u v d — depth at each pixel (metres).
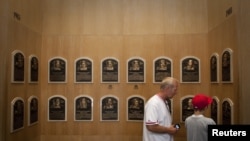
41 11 2.88
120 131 2.82
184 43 2.84
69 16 2.90
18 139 2.30
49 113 2.85
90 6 2.90
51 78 2.86
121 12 2.89
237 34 1.99
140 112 2.81
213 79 2.60
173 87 2.08
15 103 2.22
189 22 2.85
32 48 2.63
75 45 2.88
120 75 2.85
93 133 2.83
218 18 2.47
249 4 1.91
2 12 2.13
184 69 2.81
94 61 2.87
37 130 2.75
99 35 2.88
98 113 2.84
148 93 2.82
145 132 2.10
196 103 2.06
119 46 2.87
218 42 2.47
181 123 2.78
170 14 2.87
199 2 2.86
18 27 2.31
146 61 2.84
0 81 2.07
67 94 2.86
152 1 2.88
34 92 2.69
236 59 2.02
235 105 2.04
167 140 2.03
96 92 2.85
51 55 2.88
